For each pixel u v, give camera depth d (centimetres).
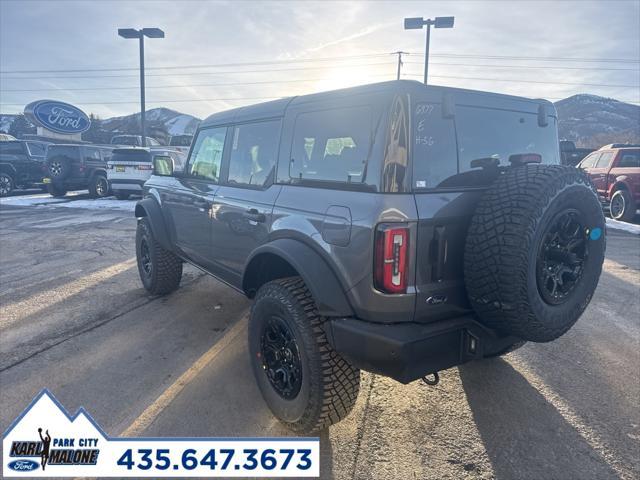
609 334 432
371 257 221
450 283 236
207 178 404
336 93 260
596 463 247
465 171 254
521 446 262
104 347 386
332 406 248
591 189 245
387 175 223
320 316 250
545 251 231
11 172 1705
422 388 327
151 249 498
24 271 634
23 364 353
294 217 271
